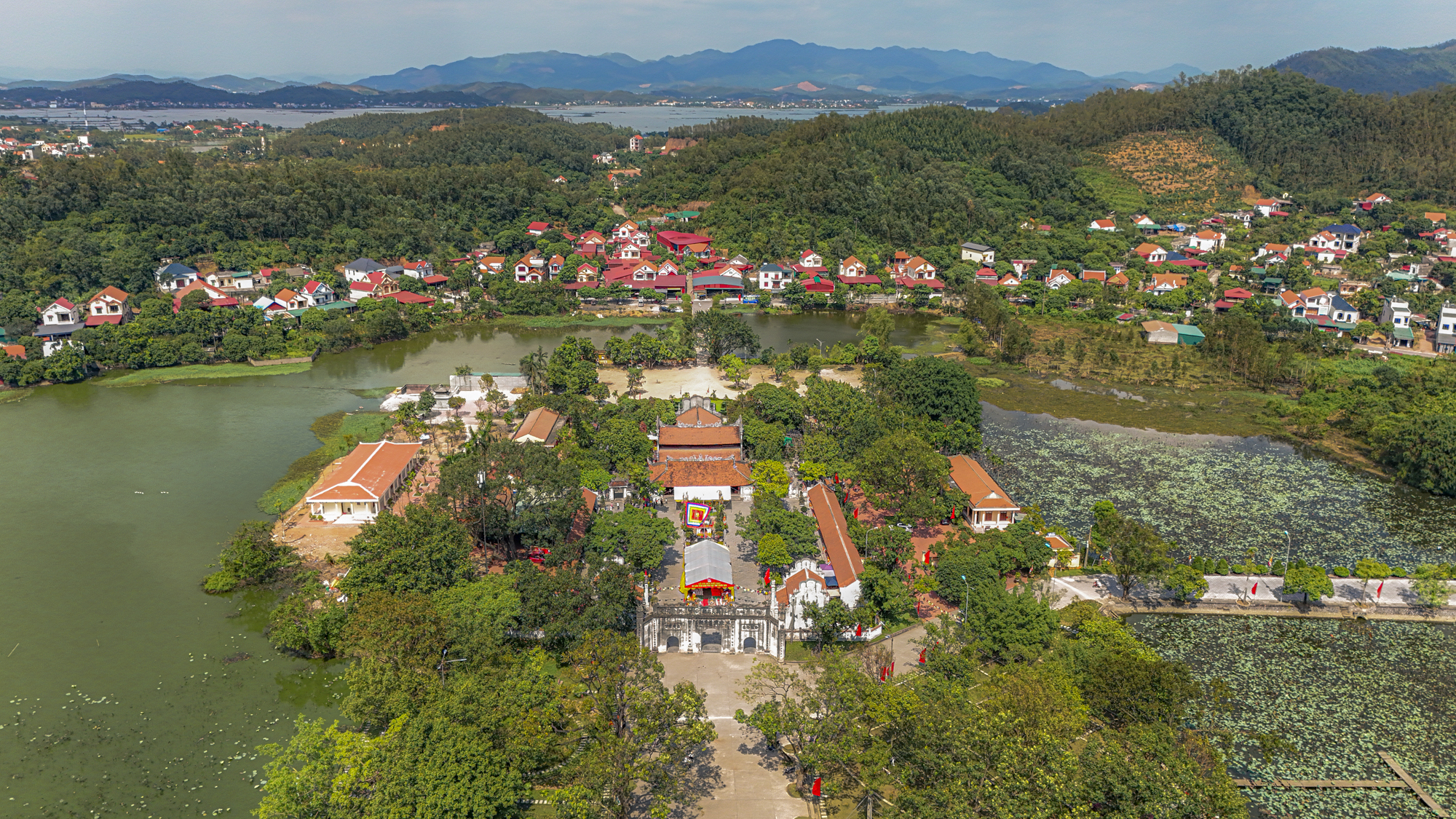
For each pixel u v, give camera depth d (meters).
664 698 74.19
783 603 98.81
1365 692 92.31
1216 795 63.72
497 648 87.31
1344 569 114.44
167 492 135.25
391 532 99.44
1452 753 83.19
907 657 94.56
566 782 74.06
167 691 88.69
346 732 75.12
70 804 73.25
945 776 65.38
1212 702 89.56
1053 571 114.88
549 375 180.38
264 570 109.19
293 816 64.88
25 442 155.00
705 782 76.81
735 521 126.31
